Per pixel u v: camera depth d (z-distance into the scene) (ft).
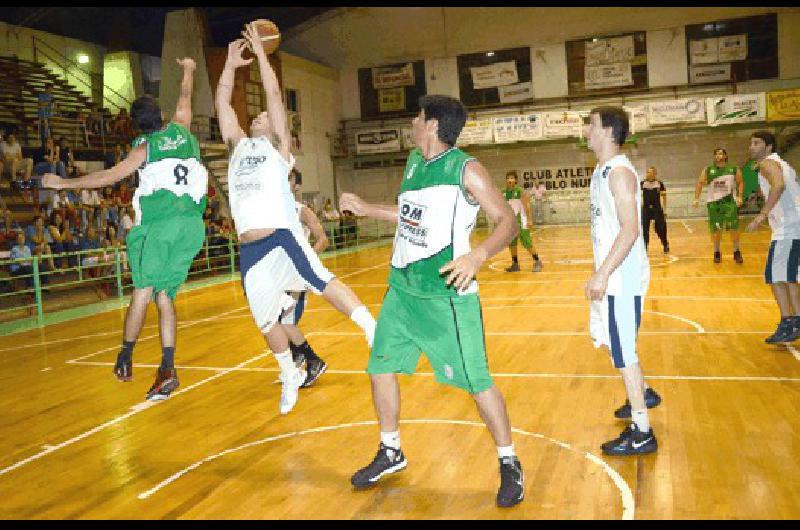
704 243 54.44
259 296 12.67
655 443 12.20
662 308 27.14
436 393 16.72
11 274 38.29
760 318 24.20
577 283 35.81
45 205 46.09
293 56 84.07
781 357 18.62
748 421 13.64
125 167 13.44
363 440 13.71
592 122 12.02
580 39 88.02
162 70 71.87
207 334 26.89
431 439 13.51
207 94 70.74
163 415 16.24
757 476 10.93
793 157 82.79
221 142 70.85
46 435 15.11
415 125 10.27
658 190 47.55
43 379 20.63
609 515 9.83
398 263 10.63
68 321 33.01
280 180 12.39
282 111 12.48
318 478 11.86
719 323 23.63
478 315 10.31
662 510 9.89
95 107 68.13
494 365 19.42
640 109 82.38
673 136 83.76
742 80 83.92
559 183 90.33
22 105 58.75
